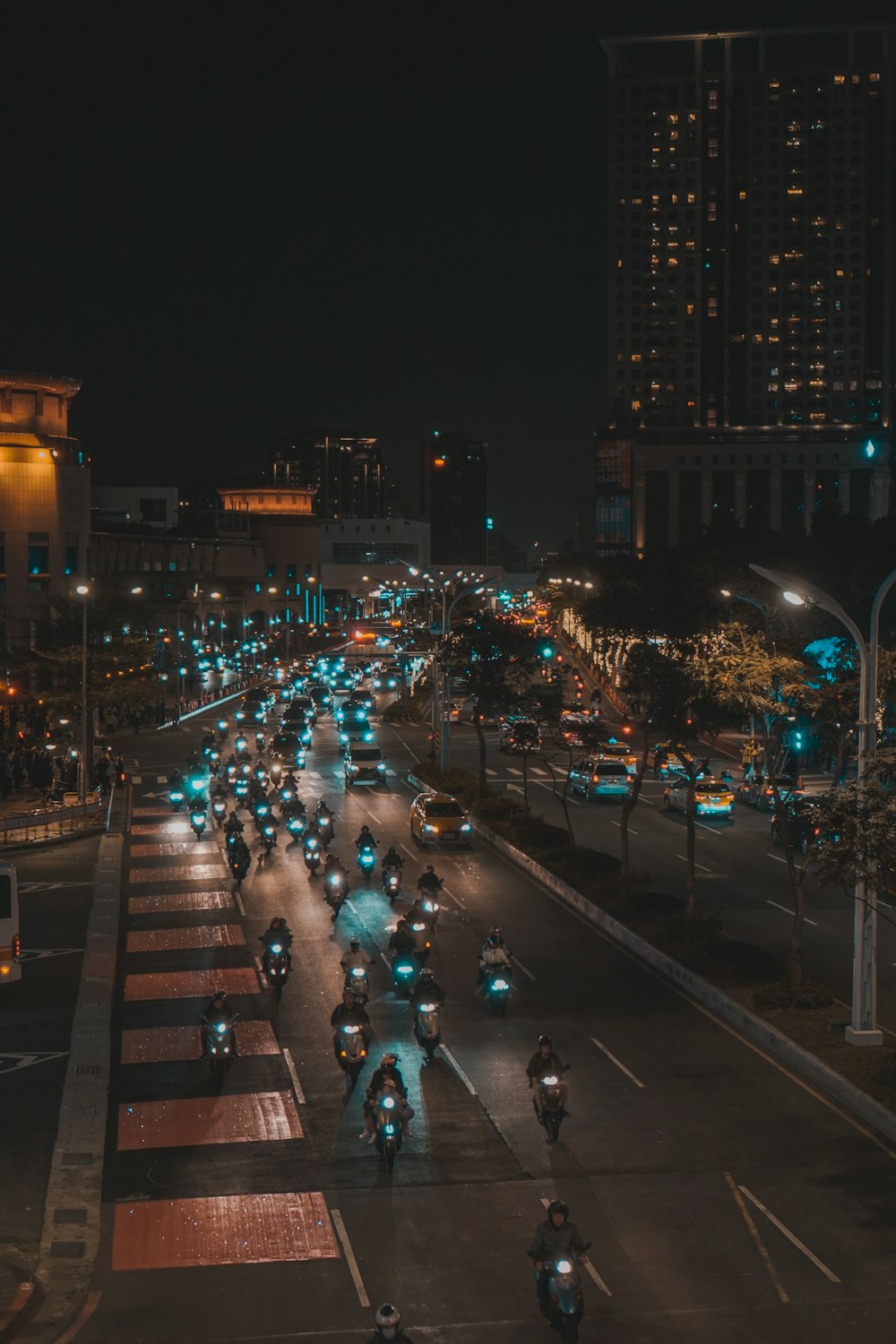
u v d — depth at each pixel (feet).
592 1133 76.07
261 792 199.11
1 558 378.32
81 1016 100.12
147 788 235.81
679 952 112.16
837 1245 61.98
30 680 313.94
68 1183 69.82
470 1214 65.62
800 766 224.94
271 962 103.45
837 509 436.35
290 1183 69.51
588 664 485.97
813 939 120.88
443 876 152.56
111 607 305.53
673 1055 89.86
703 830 183.93
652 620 156.25
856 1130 76.33
